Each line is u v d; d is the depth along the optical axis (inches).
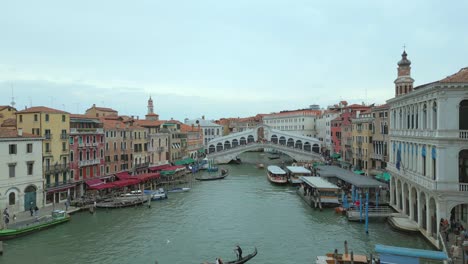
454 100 1055.6
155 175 2322.8
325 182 1929.1
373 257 1051.3
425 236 1180.5
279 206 1860.2
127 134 2479.1
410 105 1342.3
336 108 4394.7
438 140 1063.6
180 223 1561.3
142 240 1343.5
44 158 1729.8
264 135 4138.8
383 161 2245.3
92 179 2065.7
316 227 1471.5
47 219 1493.6
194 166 3196.4
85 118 2110.0
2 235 1305.4
